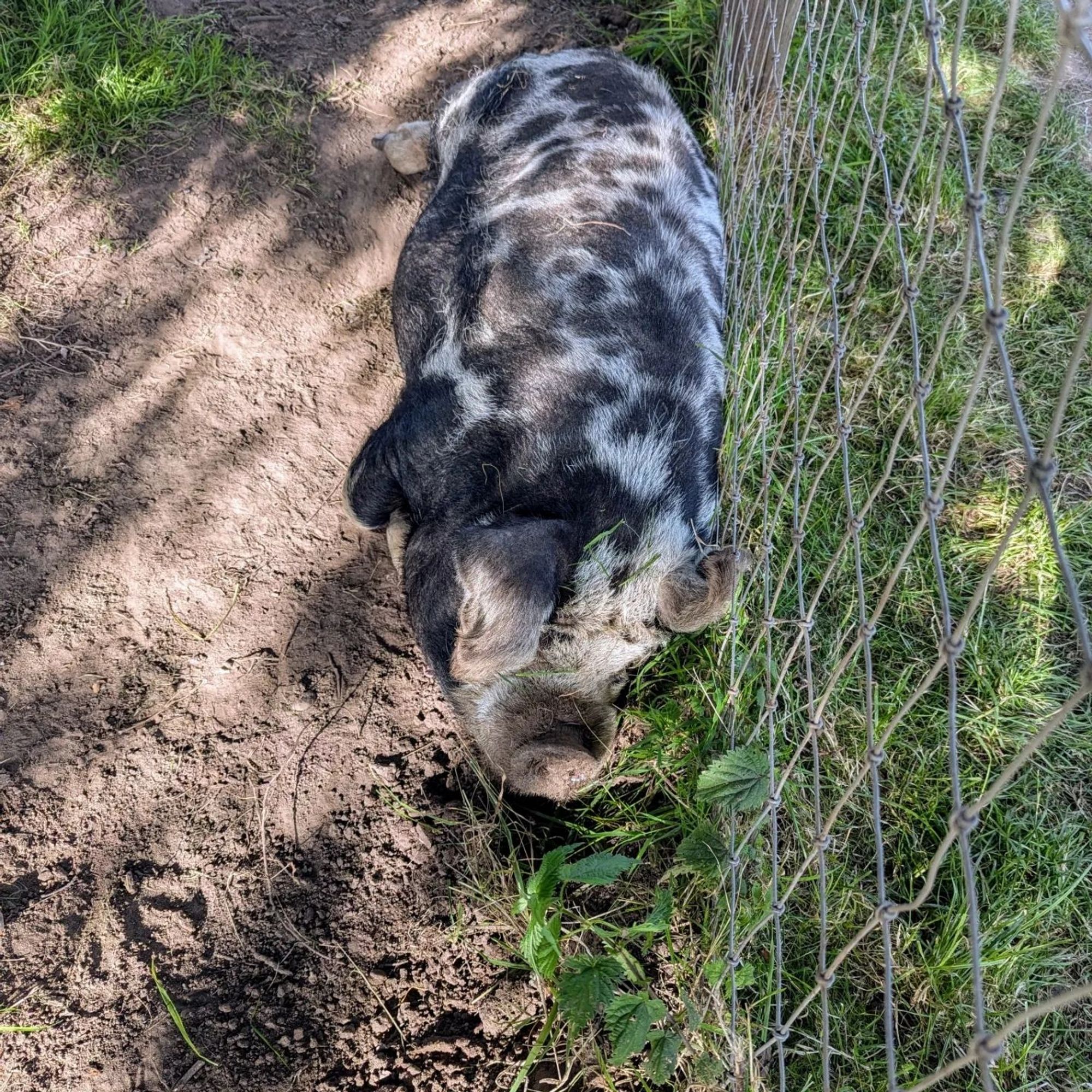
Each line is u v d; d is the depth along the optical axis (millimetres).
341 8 1900
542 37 1954
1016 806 1368
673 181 1480
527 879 1325
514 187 1468
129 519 1455
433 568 1307
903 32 1041
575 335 1332
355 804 1355
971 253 830
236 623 1435
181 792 1323
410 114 1840
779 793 1089
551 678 1286
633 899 1306
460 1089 1200
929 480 888
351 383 1626
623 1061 1172
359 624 1469
